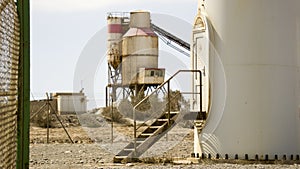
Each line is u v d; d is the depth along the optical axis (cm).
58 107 11469
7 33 1997
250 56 4231
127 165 4056
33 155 5028
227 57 4278
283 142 4244
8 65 2034
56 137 7619
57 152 5372
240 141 4212
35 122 9856
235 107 4238
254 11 4247
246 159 4181
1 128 1852
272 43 4244
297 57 4359
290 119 4291
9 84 2086
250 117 4212
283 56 4278
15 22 2262
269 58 4238
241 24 4253
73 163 4303
